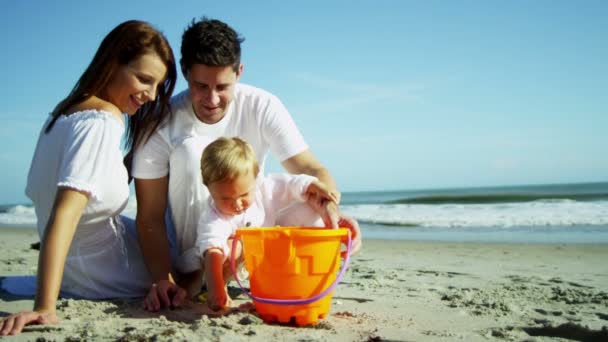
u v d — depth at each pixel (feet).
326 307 7.39
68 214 6.87
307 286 7.02
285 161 9.50
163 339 5.95
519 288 11.28
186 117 8.91
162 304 7.93
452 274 14.30
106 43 7.75
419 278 13.19
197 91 8.41
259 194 8.93
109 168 7.32
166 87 8.41
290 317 7.09
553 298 10.00
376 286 11.41
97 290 8.66
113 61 7.68
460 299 9.55
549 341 6.71
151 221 8.68
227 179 7.93
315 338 6.31
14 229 41.22
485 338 6.75
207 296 8.27
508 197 62.69
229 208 8.16
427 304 9.16
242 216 8.45
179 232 8.97
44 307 6.68
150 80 7.84
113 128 7.45
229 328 6.70
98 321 6.91
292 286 6.99
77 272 8.53
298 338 6.30
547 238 26.45
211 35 8.10
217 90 8.40
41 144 7.82
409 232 33.42
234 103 9.25
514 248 22.40
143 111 8.63
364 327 7.23
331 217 8.30
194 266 8.71
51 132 7.67
